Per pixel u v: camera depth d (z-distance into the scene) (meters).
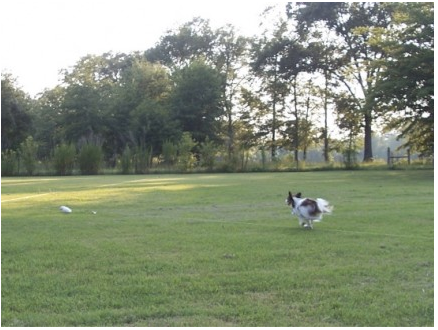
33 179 32.94
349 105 52.09
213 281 6.35
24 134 54.91
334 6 49.94
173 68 58.50
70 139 53.31
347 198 16.47
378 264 7.14
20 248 8.45
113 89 58.44
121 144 54.50
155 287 6.15
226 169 41.94
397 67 31.09
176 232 10.00
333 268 6.91
